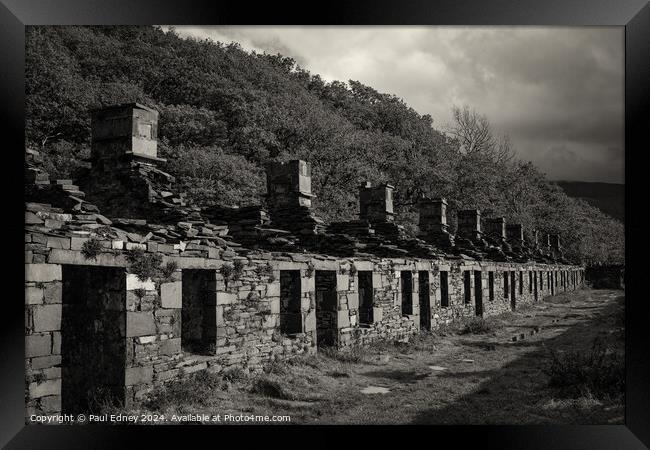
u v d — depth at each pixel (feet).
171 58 111.45
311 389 31.81
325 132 111.04
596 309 94.68
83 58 101.76
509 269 94.79
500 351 48.21
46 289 20.84
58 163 73.10
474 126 135.64
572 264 177.17
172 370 27.02
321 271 43.29
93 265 23.36
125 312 24.64
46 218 22.41
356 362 40.29
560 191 183.42
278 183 48.85
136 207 35.35
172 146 94.12
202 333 30.63
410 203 120.47
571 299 128.88
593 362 33.88
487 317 78.54
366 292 48.62
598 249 187.52
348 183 106.52
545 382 33.47
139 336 25.22
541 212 172.76
